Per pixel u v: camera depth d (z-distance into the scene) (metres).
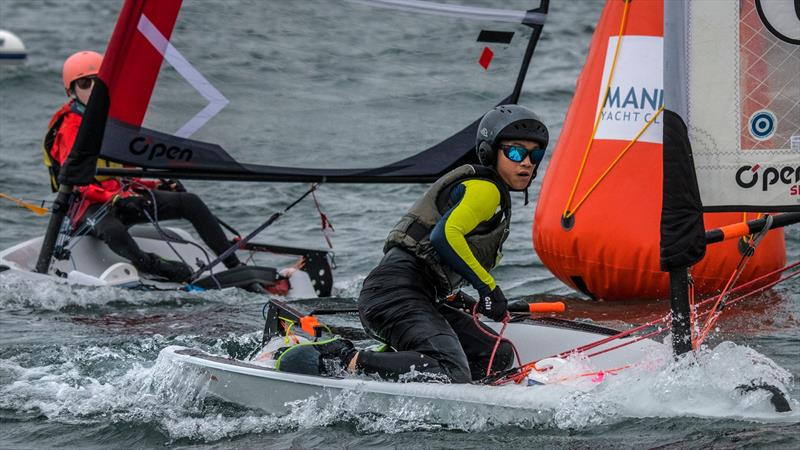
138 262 29.94
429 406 17.33
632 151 26.05
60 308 27.02
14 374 21.03
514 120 17.81
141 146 27.00
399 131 28.67
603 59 26.77
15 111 55.94
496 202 17.83
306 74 27.81
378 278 18.88
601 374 18.28
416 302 18.52
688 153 16.12
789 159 16.05
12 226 36.41
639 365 18.64
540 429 16.84
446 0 28.22
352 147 28.44
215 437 17.34
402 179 29.03
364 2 27.78
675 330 17.23
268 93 27.59
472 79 28.84
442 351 18.11
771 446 15.73
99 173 27.17
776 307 25.38
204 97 27.23
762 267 25.91
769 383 17.55
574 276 27.12
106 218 30.19
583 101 27.19
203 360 19.23
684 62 16.03
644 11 26.08
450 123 28.91
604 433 16.56
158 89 26.83
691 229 16.20
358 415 17.58
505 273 30.64
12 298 27.56
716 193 16.27
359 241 35.50
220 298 28.47
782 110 16.00
